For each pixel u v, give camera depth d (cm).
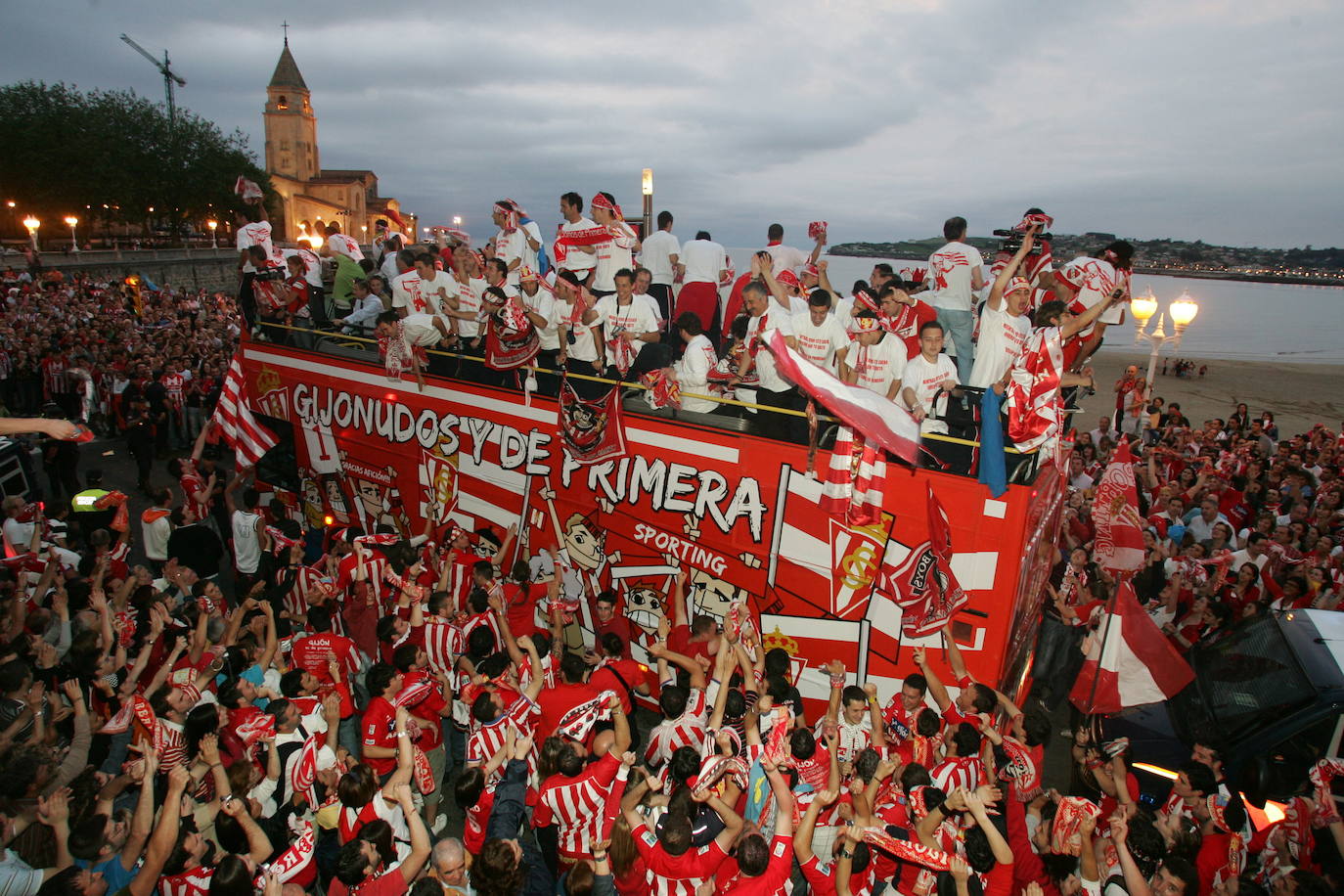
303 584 977
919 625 749
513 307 967
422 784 657
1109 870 525
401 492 1138
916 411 757
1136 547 793
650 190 1235
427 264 1095
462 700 765
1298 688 701
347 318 1266
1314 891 446
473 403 1045
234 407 1298
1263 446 1641
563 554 982
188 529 1052
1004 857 474
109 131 5650
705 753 619
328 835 554
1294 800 570
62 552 994
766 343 773
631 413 899
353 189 9856
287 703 604
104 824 482
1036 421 679
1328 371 4609
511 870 452
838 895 475
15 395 1966
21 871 458
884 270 973
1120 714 801
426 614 824
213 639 780
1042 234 887
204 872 477
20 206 5534
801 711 709
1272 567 990
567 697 672
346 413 1182
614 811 533
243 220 6638
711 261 1158
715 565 861
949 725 642
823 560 797
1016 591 709
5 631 744
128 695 700
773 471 817
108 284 4247
